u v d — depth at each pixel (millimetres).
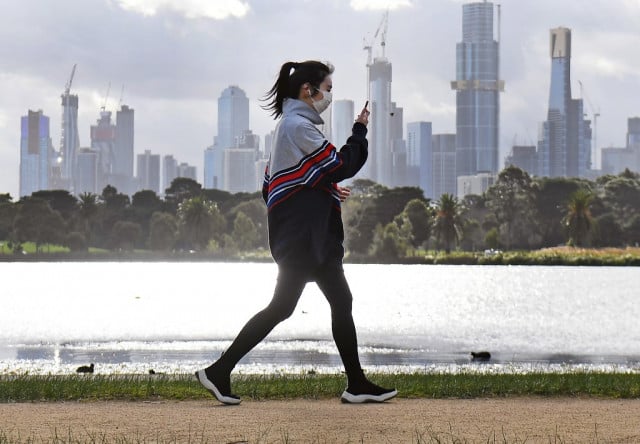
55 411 9023
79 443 6938
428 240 187000
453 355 27797
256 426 7812
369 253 176000
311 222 9195
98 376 15766
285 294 9234
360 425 7879
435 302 66125
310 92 9578
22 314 50156
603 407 9469
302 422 8047
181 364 24406
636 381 13016
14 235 190875
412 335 36688
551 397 11094
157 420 8211
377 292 81250
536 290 84500
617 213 187875
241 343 9398
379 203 185125
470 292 81062
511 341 33625
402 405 9539
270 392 11047
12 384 12164
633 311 55094
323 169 9094
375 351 29312
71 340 33094
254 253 185125
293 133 9211
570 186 194625
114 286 88750
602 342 33156
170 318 46719
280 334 34812
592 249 167625
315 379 13719
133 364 24422
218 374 9477
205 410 8984
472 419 8344
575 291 82188
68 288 84125
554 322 45562
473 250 198000
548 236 195500
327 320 43125
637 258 162750
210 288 84438
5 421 8203
